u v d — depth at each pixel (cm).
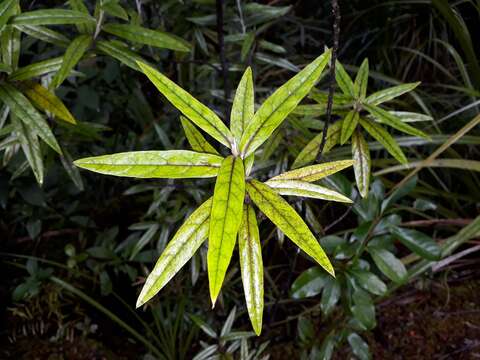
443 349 78
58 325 89
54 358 82
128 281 92
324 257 29
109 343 86
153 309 79
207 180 74
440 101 104
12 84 46
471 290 89
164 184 76
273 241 98
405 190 69
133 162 29
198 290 87
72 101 91
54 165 86
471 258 94
